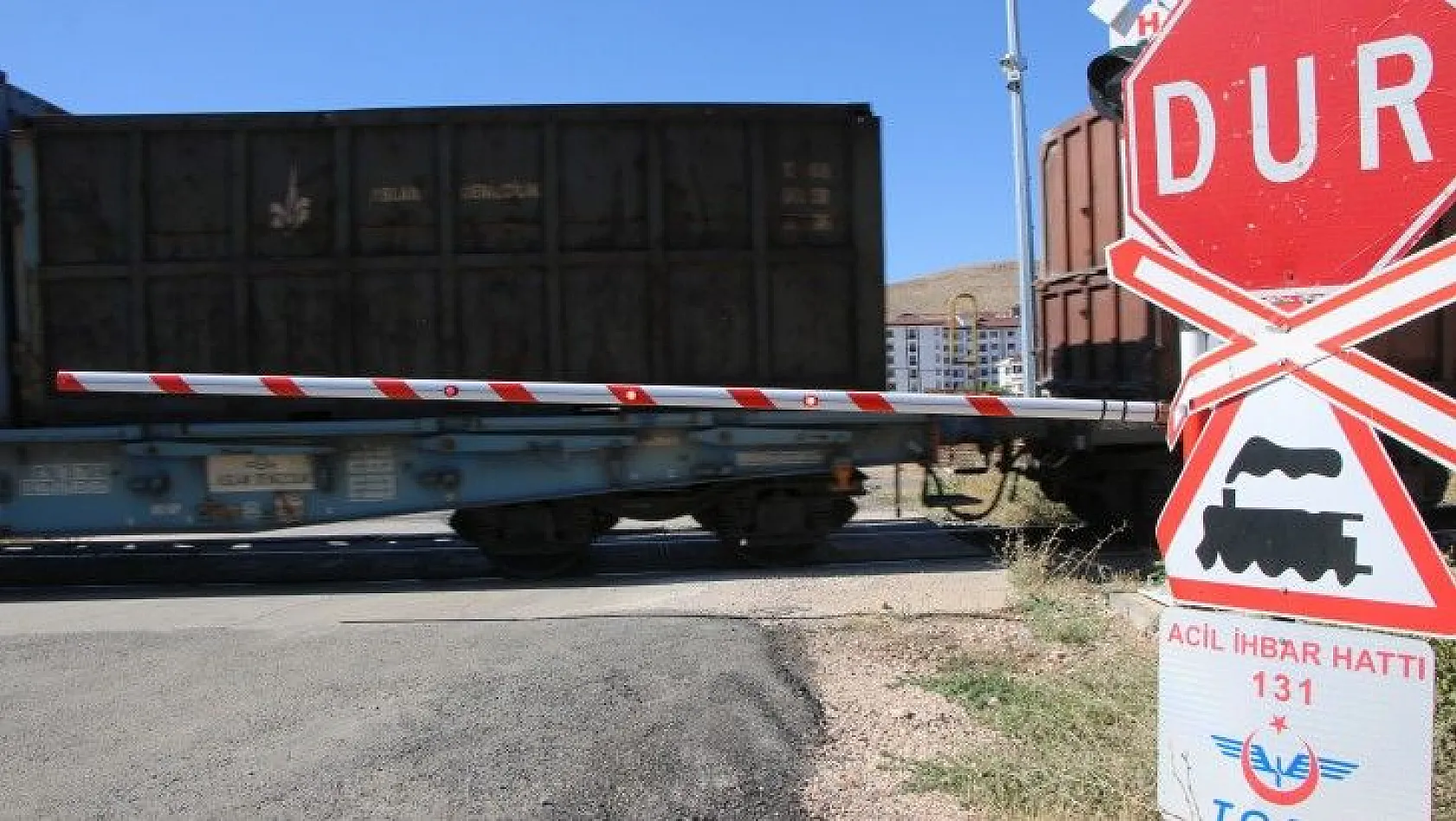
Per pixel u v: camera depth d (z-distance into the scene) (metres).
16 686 5.88
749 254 9.20
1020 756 4.27
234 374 9.11
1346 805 2.44
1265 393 2.61
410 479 9.06
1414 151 2.41
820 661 6.02
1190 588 2.73
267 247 9.14
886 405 8.72
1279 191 2.60
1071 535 10.96
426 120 9.07
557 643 6.50
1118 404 8.81
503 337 9.16
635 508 9.39
